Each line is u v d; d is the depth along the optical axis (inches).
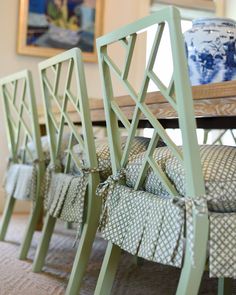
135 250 39.1
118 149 47.4
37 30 131.7
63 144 74.5
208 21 58.6
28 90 76.0
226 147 41.7
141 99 41.1
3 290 59.1
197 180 33.4
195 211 32.7
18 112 85.7
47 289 60.2
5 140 127.3
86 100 56.1
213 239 32.7
